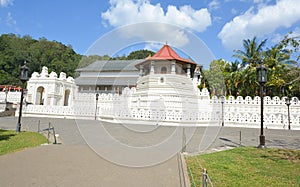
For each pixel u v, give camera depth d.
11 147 6.83
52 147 7.05
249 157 6.54
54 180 4.06
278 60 21.91
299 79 8.72
